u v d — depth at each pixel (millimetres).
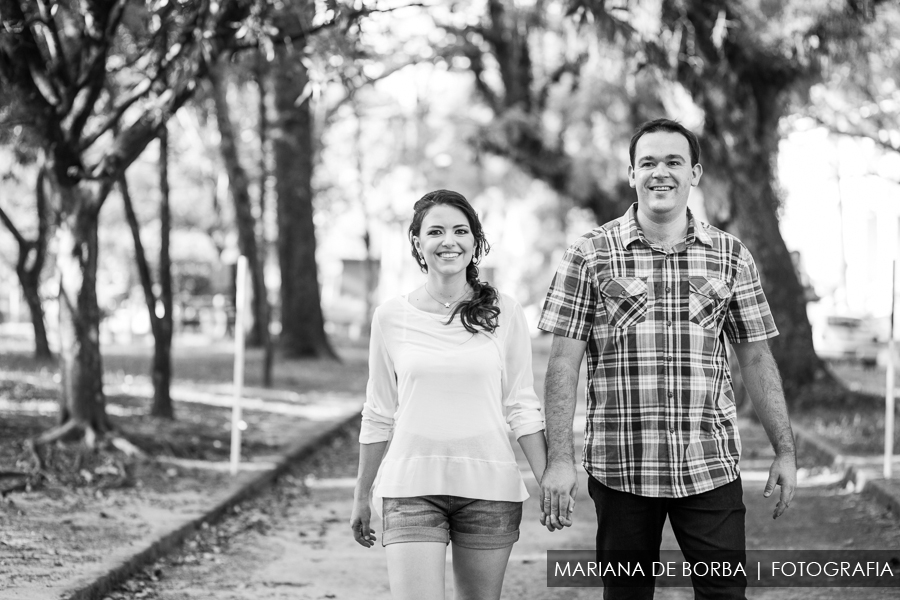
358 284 61406
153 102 10406
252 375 21938
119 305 42281
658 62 16312
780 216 17953
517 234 52812
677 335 4176
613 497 4219
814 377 16641
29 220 28422
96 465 9656
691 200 19969
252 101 24672
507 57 25688
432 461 4215
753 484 10484
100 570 6199
